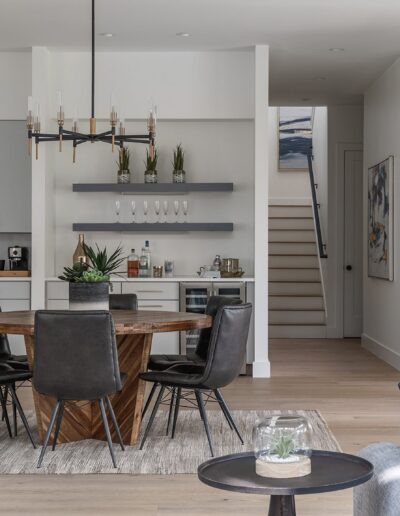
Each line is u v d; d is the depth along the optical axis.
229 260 8.32
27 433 5.44
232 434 5.55
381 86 9.27
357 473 2.47
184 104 8.34
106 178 8.62
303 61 8.68
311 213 12.97
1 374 5.09
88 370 4.64
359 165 11.38
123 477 4.54
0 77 8.29
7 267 8.59
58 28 7.49
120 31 7.59
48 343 4.66
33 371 4.76
